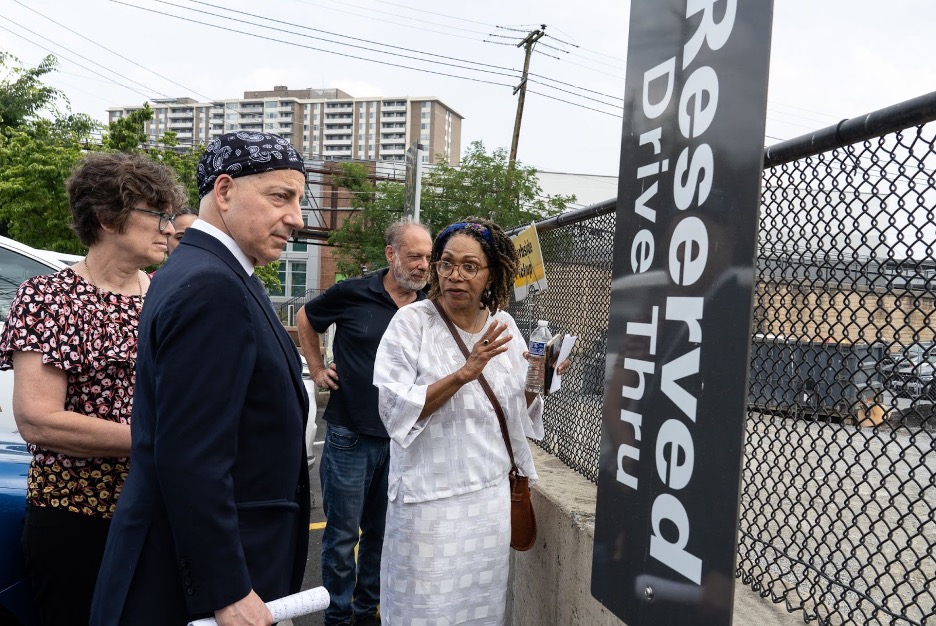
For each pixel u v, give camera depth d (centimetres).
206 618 138
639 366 134
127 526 145
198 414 136
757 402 178
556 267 315
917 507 244
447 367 216
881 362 139
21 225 1438
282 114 15575
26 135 1538
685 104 123
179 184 214
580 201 2858
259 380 151
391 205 2142
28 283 187
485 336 201
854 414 148
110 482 188
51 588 186
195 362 137
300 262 3678
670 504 122
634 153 140
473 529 212
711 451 111
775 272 170
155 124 15250
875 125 134
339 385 311
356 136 15925
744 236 106
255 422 151
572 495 250
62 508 183
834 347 152
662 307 127
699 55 119
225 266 151
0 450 230
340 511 304
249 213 156
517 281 335
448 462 210
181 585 142
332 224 2727
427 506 208
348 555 307
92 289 193
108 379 191
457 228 220
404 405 203
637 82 141
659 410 127
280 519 156
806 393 161
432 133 15988
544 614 250
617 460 141
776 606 173
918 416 133
